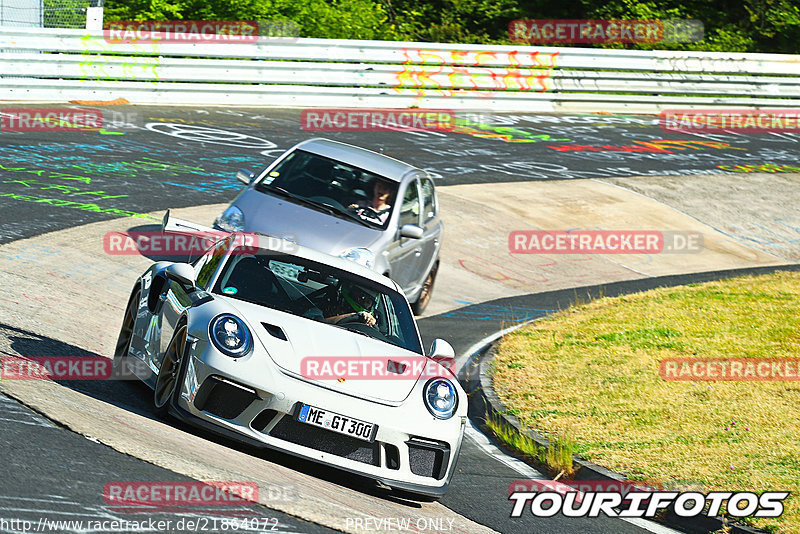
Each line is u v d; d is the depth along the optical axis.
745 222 49.19
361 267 18.70
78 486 11.17
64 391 15.25
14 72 46.53
